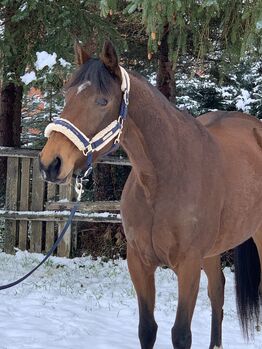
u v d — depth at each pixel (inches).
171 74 326.6
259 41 210.7
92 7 295.0
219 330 174.9
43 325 187.3
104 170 354.3
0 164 367.6
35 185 323.9
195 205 131.6
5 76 293.3
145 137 127.8
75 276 278.7
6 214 322.0
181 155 132.3
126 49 287.4
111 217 318.3
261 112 388.5
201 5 208.2
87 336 179.5
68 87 117.5
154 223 129.7
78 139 113.1
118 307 223.8
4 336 172.1
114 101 118.3
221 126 169.2
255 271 182.7
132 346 172.7
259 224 166.1
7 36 281.9
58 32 275.6
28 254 317.1
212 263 175.8
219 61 326.0
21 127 417.1
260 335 197.0
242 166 153.1
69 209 318.3
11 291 236.5
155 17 194.2
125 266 308.2
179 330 129.7
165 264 135.0
